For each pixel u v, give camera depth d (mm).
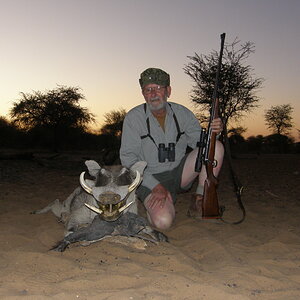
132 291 1362
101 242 1958
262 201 3389
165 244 1955
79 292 1368
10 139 17891
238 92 10523
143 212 2814
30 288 1417
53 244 2016
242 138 18016
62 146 17219
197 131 2385
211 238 2047
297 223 2545
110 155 6008
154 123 2301
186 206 3113
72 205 2215
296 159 11383
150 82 2207
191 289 1407
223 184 4570
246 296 1358
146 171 2371
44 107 16219
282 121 19781
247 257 1812
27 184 4234
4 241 2025
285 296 1388
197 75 10508
